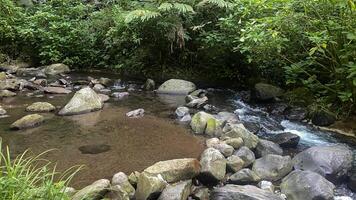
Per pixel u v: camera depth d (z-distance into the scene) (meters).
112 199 2.74
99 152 3.70
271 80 6.13
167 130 4.42
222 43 6.23
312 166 3.47
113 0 8.65
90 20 8.41
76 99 5.09
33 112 4.93
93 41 7.97
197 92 6.09
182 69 7.14
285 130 4.63
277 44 4.74
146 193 2.85
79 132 4.26
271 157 3.59
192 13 6.68
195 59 7.05
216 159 3.37
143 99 5.86
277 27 4.73
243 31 4.95
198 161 3.34
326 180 3.17
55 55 7.96
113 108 5.31
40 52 8.11
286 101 5.46
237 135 4.04
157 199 2.88
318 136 4.44
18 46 8.34
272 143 4.03
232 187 3.08
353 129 4.50
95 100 5.25
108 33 7.54
